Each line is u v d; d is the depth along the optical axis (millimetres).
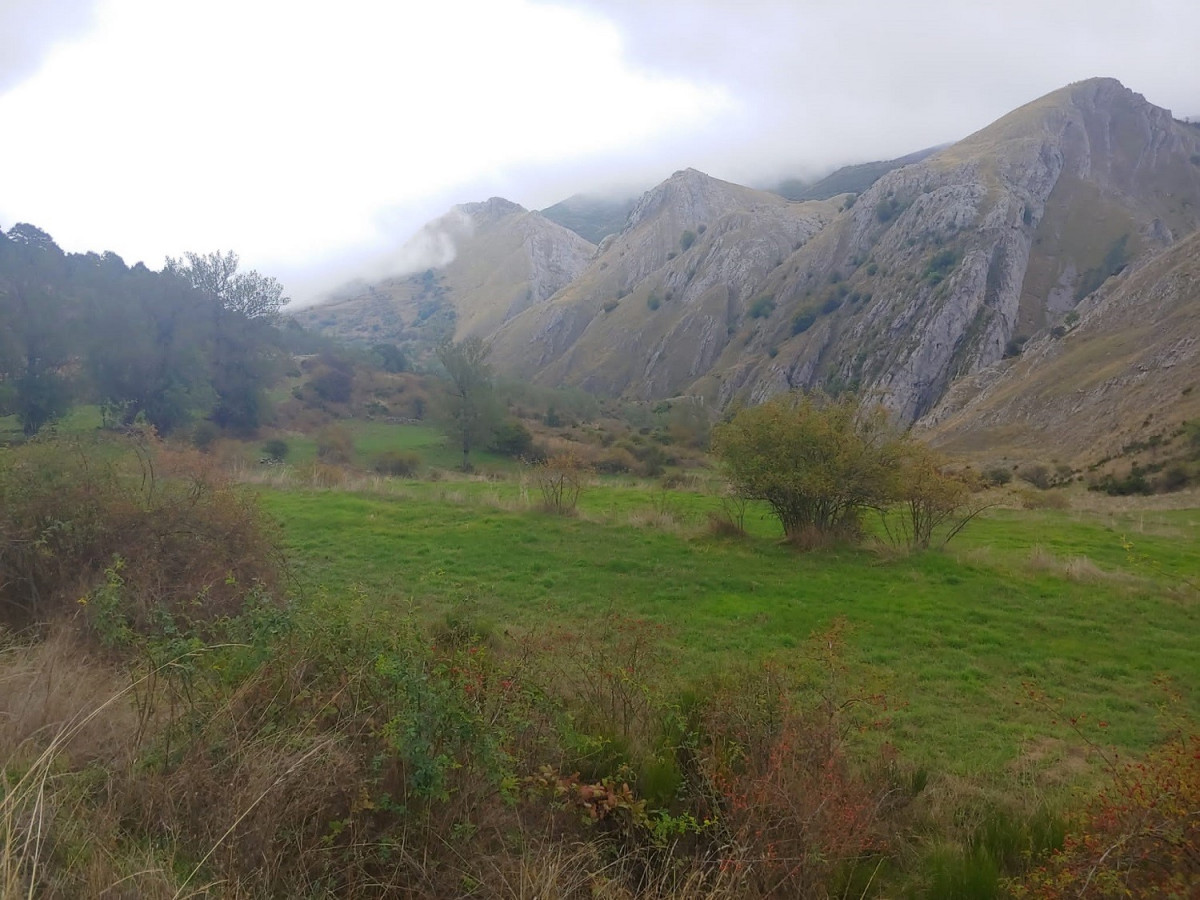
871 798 4805
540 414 74000
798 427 14703
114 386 44781
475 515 16703
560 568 12688
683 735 5281
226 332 52719
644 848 4156
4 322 40969
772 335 140750
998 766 6285
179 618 6738
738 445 15242
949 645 9586
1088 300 102375
